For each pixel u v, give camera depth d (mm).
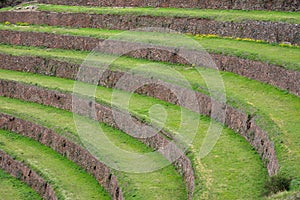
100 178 43375
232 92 47688
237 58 53000
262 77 49625
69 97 56469
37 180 45781
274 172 35031
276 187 32281
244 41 58812
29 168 47094
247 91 47906
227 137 42875
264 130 39375
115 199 39875
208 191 34344
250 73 51156
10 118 55656
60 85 60031
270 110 42531
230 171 36969
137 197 37344
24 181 47562
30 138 53625
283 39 56094
